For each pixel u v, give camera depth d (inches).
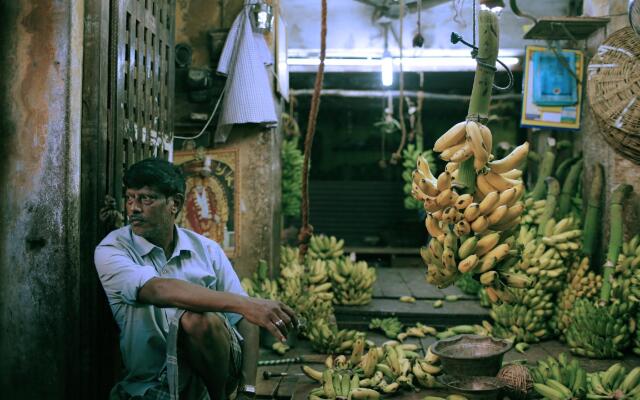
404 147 557.9
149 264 98.0
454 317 218.1
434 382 147.8
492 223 90.9
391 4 280.2
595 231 210.7
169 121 143.3
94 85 102.4
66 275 97.5
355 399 133.6
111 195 107.5
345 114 559.8
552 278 198.2
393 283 270.2
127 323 95.9
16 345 99.2
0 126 98.8
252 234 218.5
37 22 97.7
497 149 324.5
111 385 109.5
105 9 104.8
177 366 88.4
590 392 134.0
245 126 218.2
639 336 178.1
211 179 219.8
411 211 490.0
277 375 164.9
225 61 203.9
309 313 199.8
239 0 218.8
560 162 253.0
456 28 287.1
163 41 138.8
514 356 183.9
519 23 284.4
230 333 97.3
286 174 268.5
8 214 98.8
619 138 152.7
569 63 224.7
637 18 129.5
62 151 97.3
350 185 506.6
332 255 259.6
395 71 310.3
